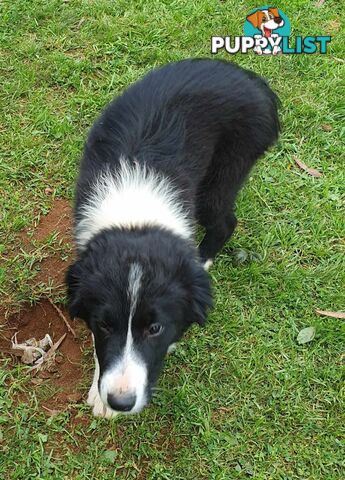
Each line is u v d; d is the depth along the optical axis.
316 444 0.79
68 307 0.70
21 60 1.20
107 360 0.64
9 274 0.91
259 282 0.94
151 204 0.73
